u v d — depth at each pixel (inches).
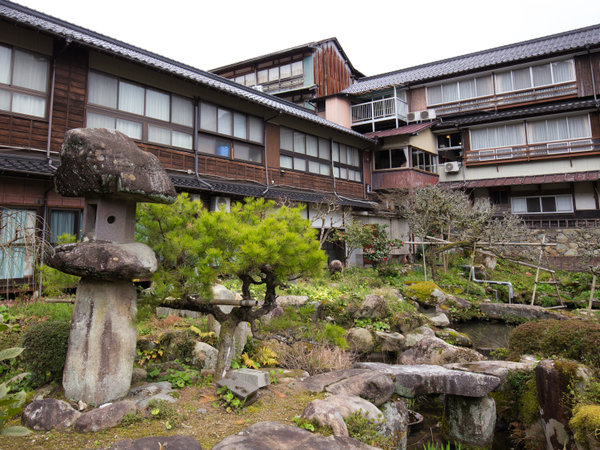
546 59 816.9
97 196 155.6
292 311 201.0
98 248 147.3
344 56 1146.7
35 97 350.6
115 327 156.7
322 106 995.3
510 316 451.8
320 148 716.0
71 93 372.8
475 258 674.2
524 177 812.6
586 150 757.3
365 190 818.2
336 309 375.9
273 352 261.3
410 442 215.0
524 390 211.3
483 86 888.3
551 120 800.3
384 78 1099.3
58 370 170.4
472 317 472.7
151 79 447.2
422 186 794.2
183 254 174.9
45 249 241.6
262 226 167.8
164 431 138.8
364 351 326.3
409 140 816.9
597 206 764.0
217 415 154.6
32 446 124.9
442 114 915.4
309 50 1026.1
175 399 165.3
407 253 749.3
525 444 200.4
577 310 440.5
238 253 164.1
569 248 705.0
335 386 184.9
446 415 222.4
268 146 601.6
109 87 410.3
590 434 145.8
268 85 1099.3
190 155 481.1
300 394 180.9
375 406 171.5
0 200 315.3
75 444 126.7
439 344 298.0
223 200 495.2
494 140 854.5
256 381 169.2
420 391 211.6
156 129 450.0
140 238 181.9
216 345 243.6
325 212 621.0
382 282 527.2
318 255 172.2
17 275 309.9
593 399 166.2
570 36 891.4
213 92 511.2
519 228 654.5
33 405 144.2
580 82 781.9
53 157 353.4
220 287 263.6
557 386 180.5
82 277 160.1
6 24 334.6
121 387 157.8
